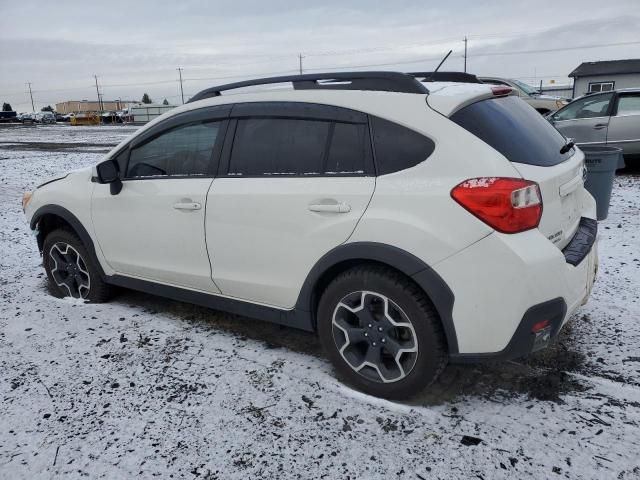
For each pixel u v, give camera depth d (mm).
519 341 2510
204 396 2990
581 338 3477
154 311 4211
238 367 3297
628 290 4195
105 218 3955
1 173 12891
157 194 3592
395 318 2760
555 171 2707
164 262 3697
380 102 2797
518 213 2426
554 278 2500
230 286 3379
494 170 2459
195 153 3488
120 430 2715
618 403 2777
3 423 2799
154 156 3703
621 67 36719
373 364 2873
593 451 2436
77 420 2809
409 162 2652
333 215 2812
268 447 2557
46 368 3348
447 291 2529
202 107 3479
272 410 2840
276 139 3117
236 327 3885
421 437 2588
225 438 2629
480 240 2445
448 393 2939
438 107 2652
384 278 2707
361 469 2395
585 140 9906
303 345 3568
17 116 77375
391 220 2619
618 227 6023
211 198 3297
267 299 3246
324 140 2936
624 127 9500
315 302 3105
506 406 2801
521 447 2486
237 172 3252
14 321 4062
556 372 3096
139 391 3059
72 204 4148
